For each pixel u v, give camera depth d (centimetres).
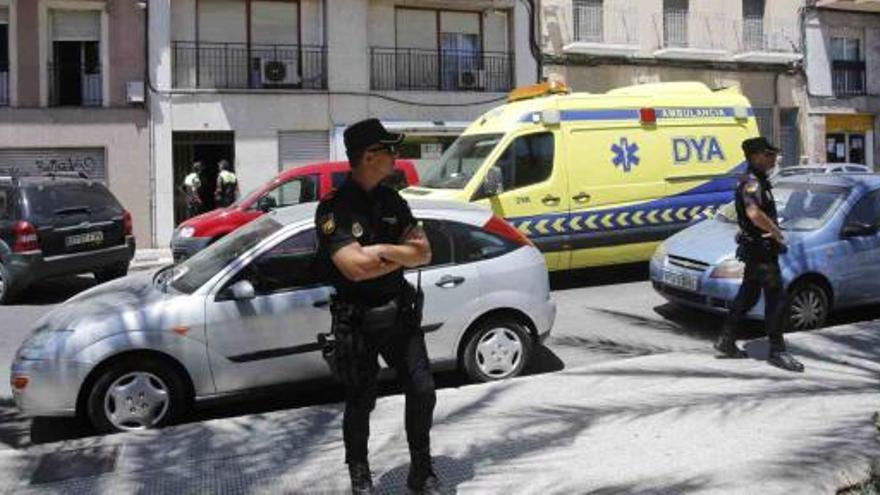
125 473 486
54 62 2005
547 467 466
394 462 480
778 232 658
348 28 2158
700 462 465
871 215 862
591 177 1096
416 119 2223
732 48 2586
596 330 874
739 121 1209
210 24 2083
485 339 667
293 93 2111
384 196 387
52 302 1193
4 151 1964
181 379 588
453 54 2297
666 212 1140
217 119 2064
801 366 649
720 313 828
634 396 593
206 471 483
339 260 371
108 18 2003
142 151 2033
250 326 596
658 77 2502
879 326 798
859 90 2778
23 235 1153
